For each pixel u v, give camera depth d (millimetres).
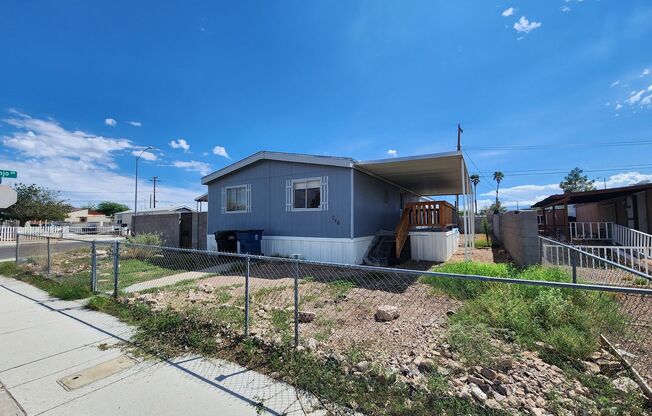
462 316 4172
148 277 7719
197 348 3529
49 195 34062
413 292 5871
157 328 4074
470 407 2344
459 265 7699
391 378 2707
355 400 2506
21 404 2520
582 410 2307
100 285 6723
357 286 6504
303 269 8828
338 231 9859
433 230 11344
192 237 13633
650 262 8148
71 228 31109
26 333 4027
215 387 2746
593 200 15789
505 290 4836
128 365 3170
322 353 3289
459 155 8805
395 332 3891
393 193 14469
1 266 9180
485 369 2812
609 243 13797
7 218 30234
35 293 6102
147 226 14914
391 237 11375
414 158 9148
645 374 2834
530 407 2367
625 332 3643
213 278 7664
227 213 12109
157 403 2516
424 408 2354
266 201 11219
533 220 7418
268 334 3787
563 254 7016
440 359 3102
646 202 12164
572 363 3033
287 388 2721
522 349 3322
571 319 3865
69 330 4121
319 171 10219
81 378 2918
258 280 7371
